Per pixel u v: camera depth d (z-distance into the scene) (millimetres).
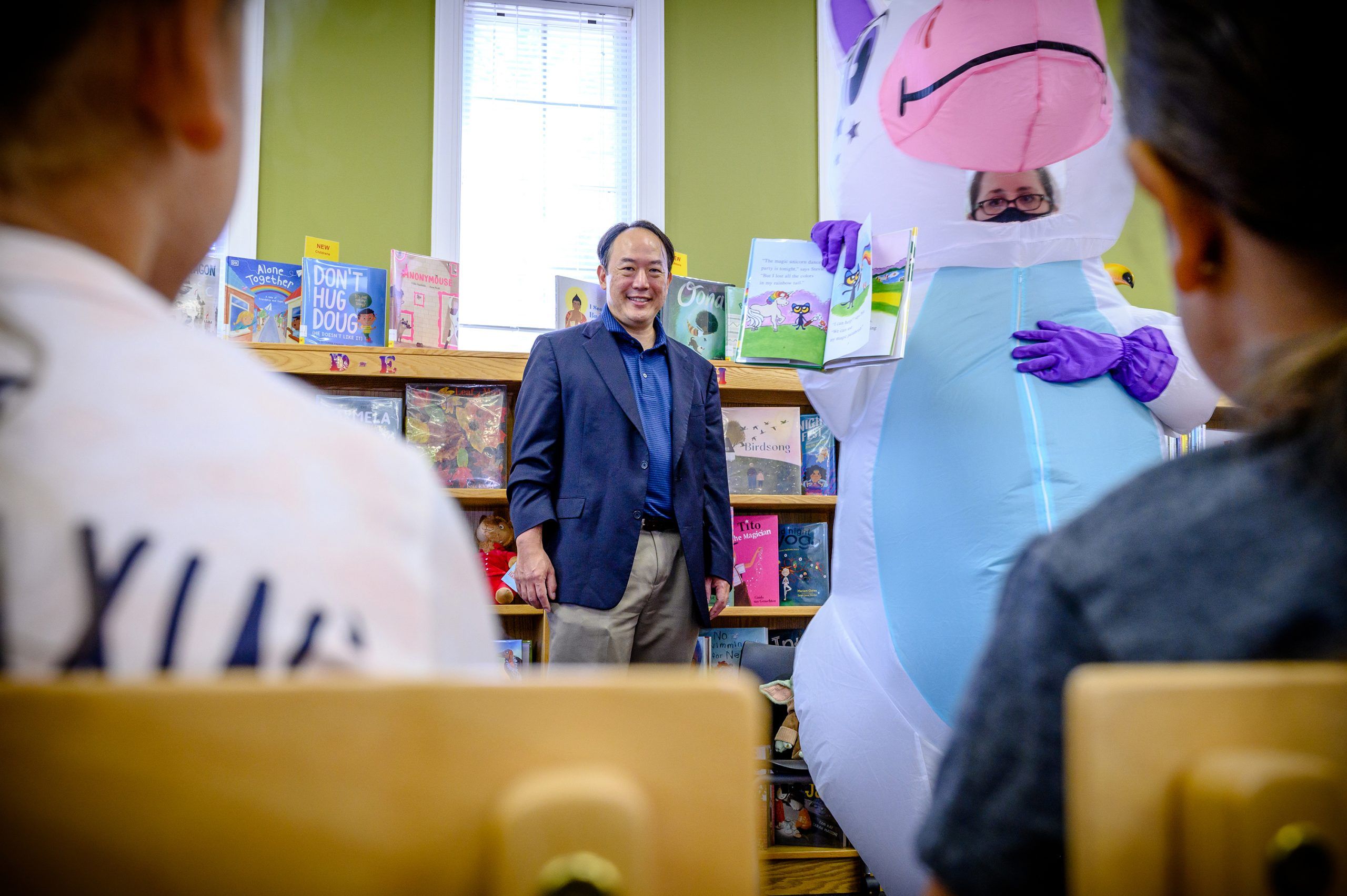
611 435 2209
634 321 2354
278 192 3344
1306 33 422
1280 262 453
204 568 309
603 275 2613
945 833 444
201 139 404
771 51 3711
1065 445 1583
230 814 253
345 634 317
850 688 1727
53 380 333
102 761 249
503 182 3645
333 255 2863
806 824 2520
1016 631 442
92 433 323
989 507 1581
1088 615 415
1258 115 434
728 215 3621
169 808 251
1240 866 285
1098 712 296
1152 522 416
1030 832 417
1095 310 1714
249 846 253
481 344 3576
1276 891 287
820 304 1837
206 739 254
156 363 349
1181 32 462
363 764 262
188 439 332
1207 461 428
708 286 2918
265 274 2748
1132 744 297
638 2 3658
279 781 257
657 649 2230
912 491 1677
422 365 2707
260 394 365
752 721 282
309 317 2721
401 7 3512
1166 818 298
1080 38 1555
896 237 1704
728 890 276
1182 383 1647
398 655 331
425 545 365
